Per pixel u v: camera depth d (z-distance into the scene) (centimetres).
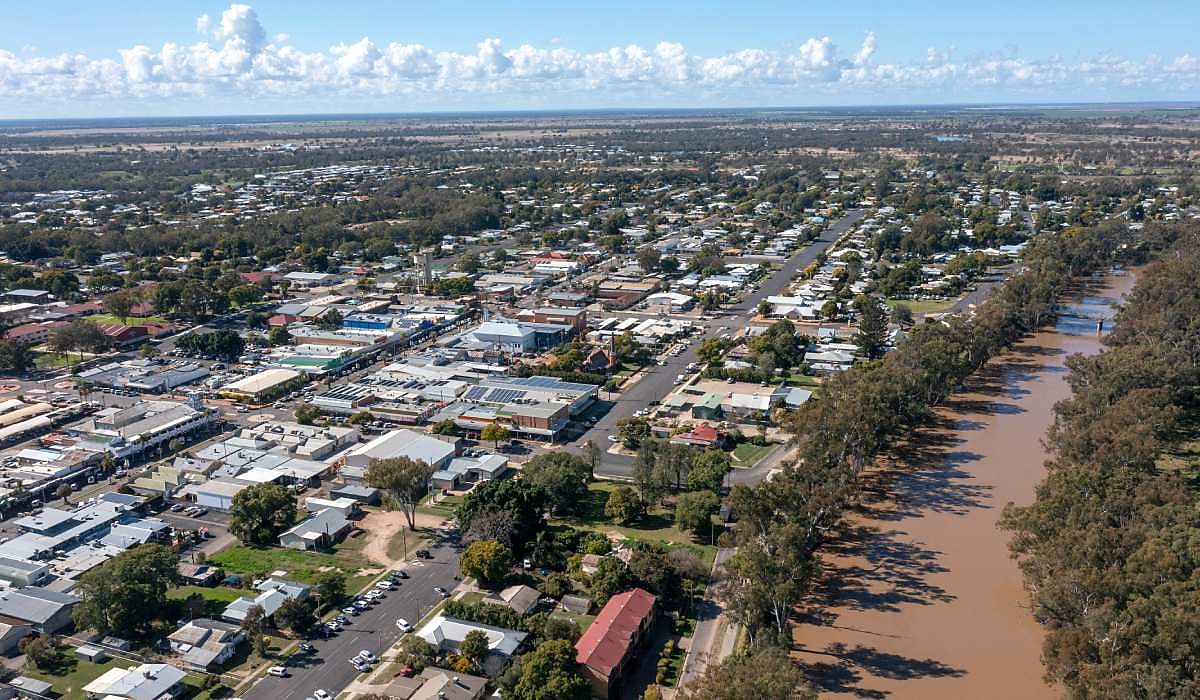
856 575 14450
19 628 12462
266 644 12169
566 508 16612
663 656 12069
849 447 17050
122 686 11162
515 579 14100
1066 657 10519
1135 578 11200
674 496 17362
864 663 12088
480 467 18088
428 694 10794
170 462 19162
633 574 13562
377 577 14325
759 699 9012
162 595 13038
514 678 11038
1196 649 9912
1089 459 16088
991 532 15862
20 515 16450
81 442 19625
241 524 15512
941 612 13312
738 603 12112
